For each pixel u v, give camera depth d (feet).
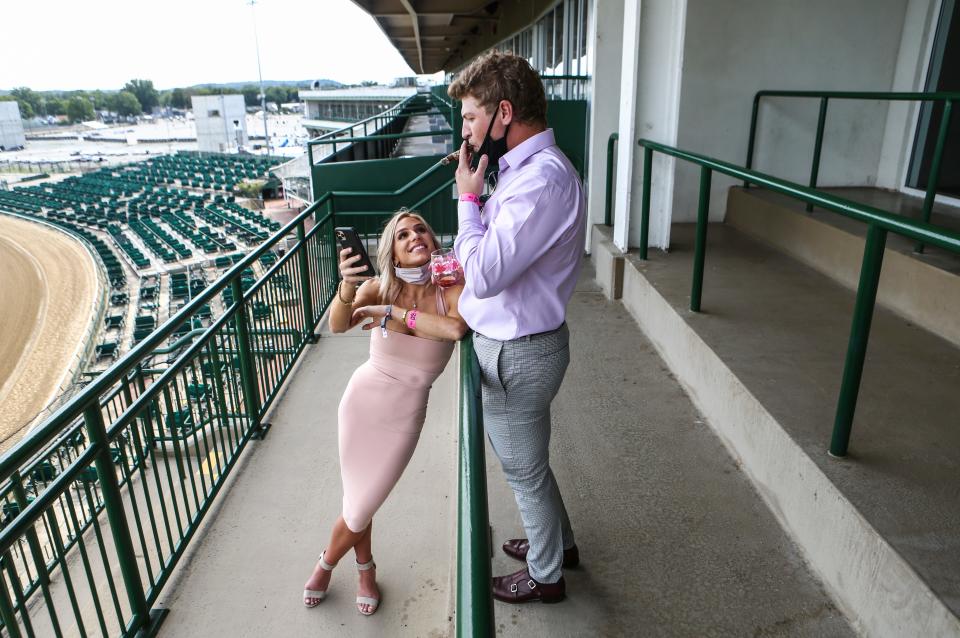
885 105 16.80
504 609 6.37
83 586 11.48
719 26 16.34
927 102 15.48
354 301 7.11
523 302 5.20
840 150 17.21
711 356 9.57
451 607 7.92
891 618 5.44
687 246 15.51
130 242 132.26
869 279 5.95
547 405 5.67
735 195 17.17
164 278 103.76
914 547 5.43
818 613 6.16
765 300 11.71
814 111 16.94
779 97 16.81
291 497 10.64
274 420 13.08
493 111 4.86
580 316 14.24
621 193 15.12
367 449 7.23
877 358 9.14
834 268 12.84
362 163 27.40
